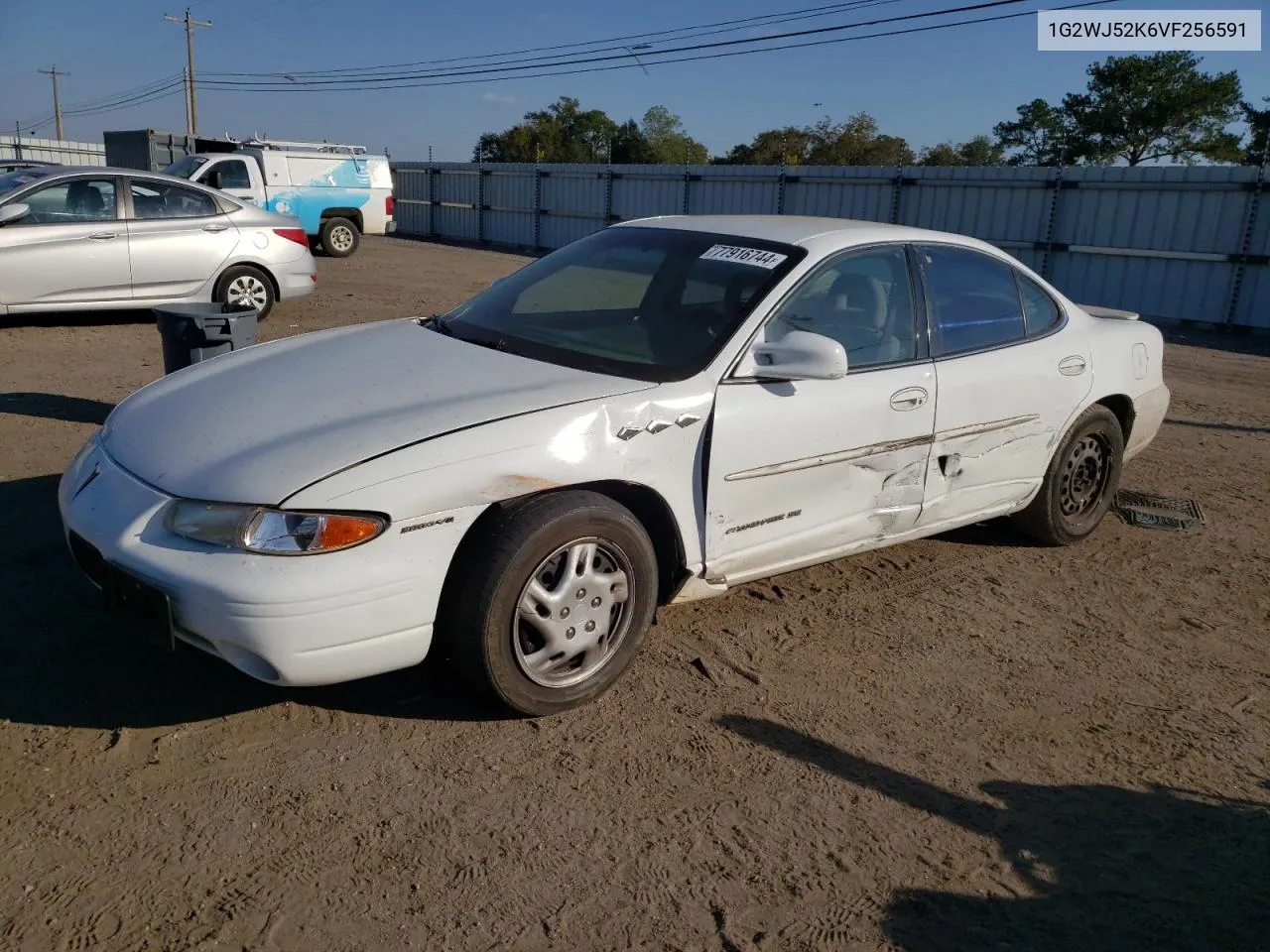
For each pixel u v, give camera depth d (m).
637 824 2.92
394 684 3.57
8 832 2.71
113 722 3.23
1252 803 3.21
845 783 3.18
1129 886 2.80
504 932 2.48
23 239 9.22
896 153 51.97
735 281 3.99
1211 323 14.98
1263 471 7.20
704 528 3.68
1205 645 4.34
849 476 4.07
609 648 3.50
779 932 2.55
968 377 4.44
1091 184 15.95
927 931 2.58
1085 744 3.51
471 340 4.03
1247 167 14.32
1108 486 5.41
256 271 10.53
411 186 31.19
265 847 2.72
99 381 7.91
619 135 64.25
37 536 4.59
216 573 2.87
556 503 3.24
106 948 2.35
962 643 4.21
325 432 3.15
